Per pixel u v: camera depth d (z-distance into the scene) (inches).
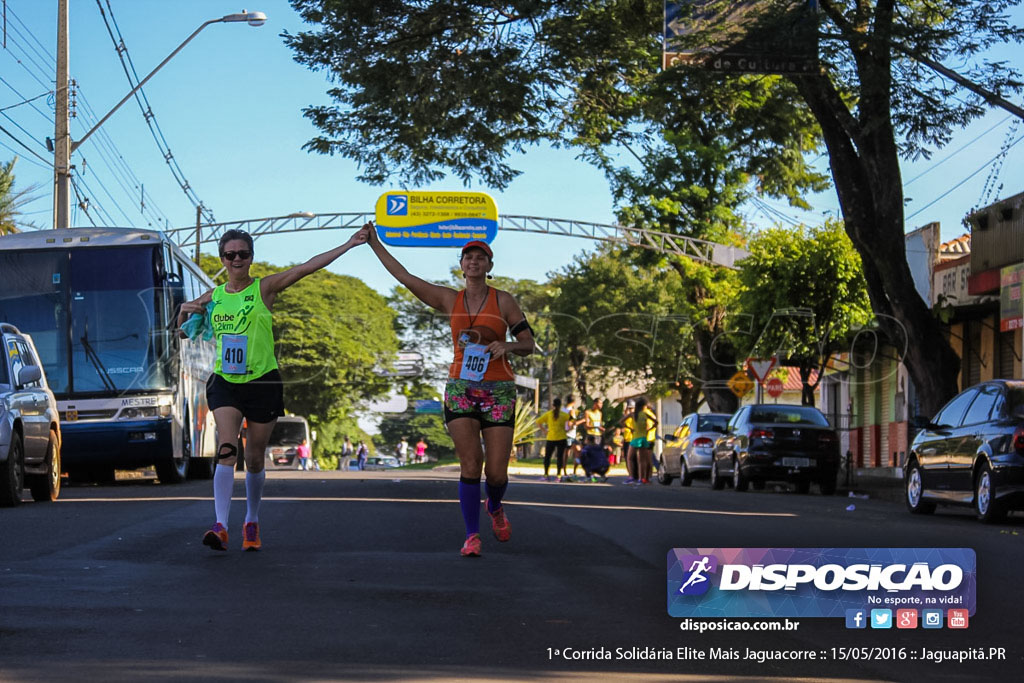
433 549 398.6
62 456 824.9
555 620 270.7
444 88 970.1
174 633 246.4
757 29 815.7
